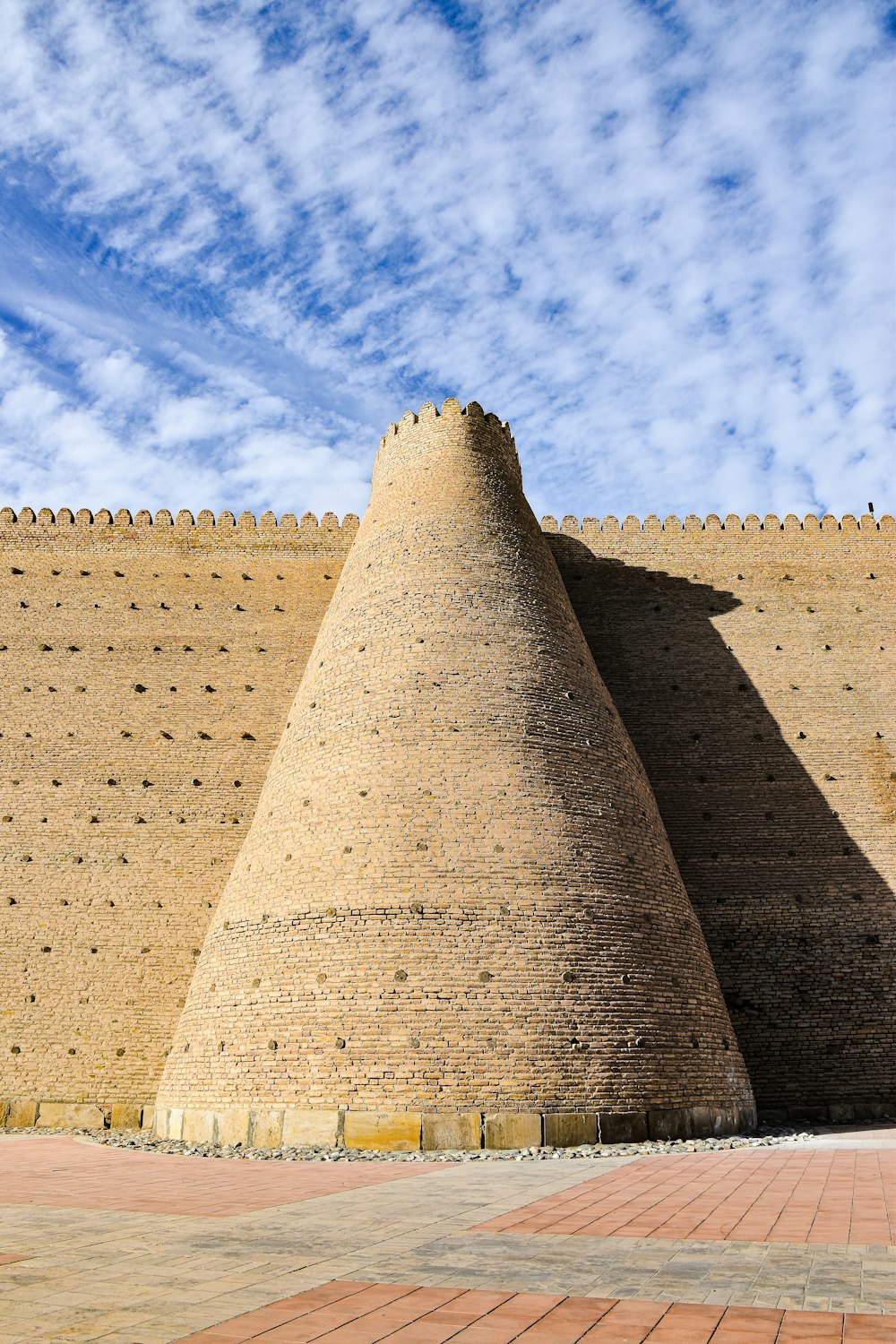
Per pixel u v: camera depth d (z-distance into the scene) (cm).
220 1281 711
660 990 1742
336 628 2181
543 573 2242
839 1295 654
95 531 2945
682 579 2892
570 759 1908
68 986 2302
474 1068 1563
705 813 2541
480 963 1638
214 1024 1758
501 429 2462
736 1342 566
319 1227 908
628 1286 690
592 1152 1493
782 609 2845
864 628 2817
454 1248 811
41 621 2795
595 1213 963
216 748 2605
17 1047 2242
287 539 2928
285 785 1988
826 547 2948
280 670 2725
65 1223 937
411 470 2352
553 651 2072
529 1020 1603
